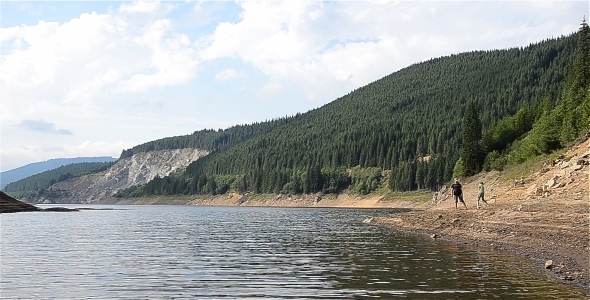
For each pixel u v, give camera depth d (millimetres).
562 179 48375
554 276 20516
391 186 187500
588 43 95375
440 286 18750
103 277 21828
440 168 168750
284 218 85938
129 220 80062
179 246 35500
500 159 94500
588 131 66438
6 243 38250
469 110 116000
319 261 26172
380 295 17438
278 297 17453
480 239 34156
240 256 28922
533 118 116500
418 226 47000
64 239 42062
